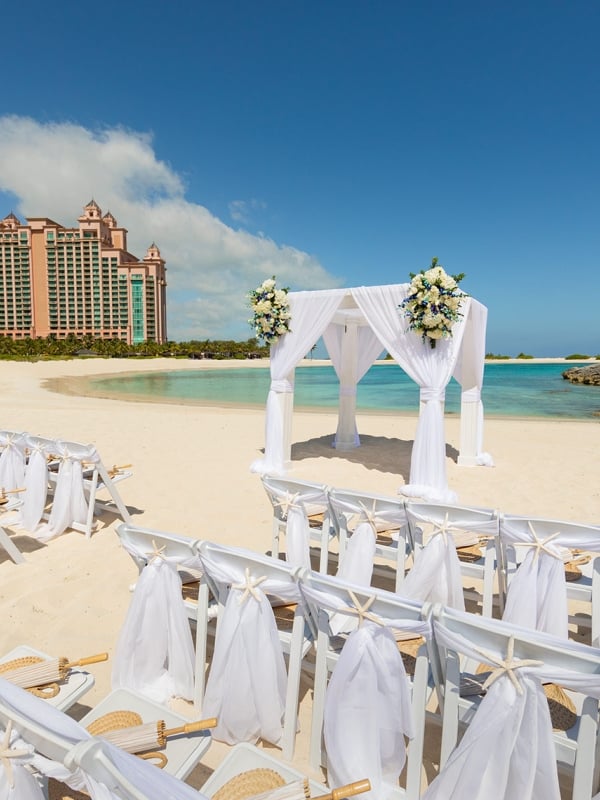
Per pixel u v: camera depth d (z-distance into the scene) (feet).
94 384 98.12
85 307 382.83
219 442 32.32
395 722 6.37
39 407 51.16
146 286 383.86
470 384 27.27
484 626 5.47
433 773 7.12
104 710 6.80
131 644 8.27
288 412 25.46
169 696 8.28
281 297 23.91
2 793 4.55
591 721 5.29
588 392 84.43
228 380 114.52
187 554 7.89
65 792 6.31
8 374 115.75
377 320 22.53
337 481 24.09
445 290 20.20
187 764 5.88
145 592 8.18
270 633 7.27
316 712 7.02
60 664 7.03
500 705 5.30
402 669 6.40
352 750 6.35
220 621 7.86
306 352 24.23
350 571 10.28
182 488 21.58
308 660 8.98
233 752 6.23
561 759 5.96
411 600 6.03
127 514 16.35
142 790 4.07
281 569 6.90
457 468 26.76
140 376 129.49
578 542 8.73
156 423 39.60
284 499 11.63
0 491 15.60
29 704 4.79
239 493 20.94
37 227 371.56
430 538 9.80
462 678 7.02
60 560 13.88
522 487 22.88
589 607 12.16
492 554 10.17
